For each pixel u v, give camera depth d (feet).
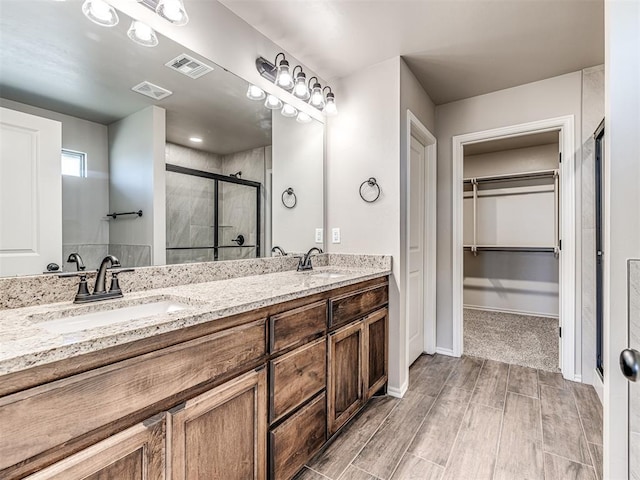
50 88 4.05
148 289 4.85
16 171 3.77
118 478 2.71
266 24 6.28
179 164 5.50
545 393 7.39
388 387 7.41
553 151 13.70
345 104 8.16
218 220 6.13
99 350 2.60
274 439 4.21
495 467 5.04
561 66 7.82
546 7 5.79
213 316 3.44
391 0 5.60
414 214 9.24
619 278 3.60
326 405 5.25
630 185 3.58
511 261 14.79
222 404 3.59
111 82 4.60
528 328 12.39
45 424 2.32
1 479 2.13
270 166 7.06
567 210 8.14
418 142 9.46
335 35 6.61
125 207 4.80
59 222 4.10
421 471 4.96
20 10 3.82
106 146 4.59
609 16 3.71
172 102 5.35
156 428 2.96
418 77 8.34
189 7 5.30
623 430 3.54
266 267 6.93
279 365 4.33
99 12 4.27
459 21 6.18
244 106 6.48
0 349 2.27
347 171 8.11
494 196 15.01
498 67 7.88
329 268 7.69
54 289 3.91
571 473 4.90
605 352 3.75
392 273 7.43
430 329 9.95
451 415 6.50
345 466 5.08
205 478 3.40
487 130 9.25
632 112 3.59
